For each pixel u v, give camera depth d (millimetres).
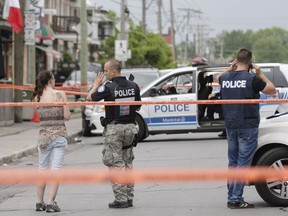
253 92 20656
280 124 20828
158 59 122812
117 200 21609
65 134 21672
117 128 21438
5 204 23031
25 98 57219
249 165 20625
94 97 21812
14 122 55031
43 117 21516
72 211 21438
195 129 40719
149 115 40875
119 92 21828
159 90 40750
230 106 20594
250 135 20484
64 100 22094
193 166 29797
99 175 15016
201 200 22547
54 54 104062
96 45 142000
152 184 25734
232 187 20953
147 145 40031
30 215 21062
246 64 20984
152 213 20703
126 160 21984
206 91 40312
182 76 41906
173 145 39656
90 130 46219
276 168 20609
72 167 31375
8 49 74500
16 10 52219
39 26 66188
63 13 122875
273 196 20844
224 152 35031
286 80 39562
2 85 43656
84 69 69375
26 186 26750
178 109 40719
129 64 117938
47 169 21766
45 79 21938
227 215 20047
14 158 35688
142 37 122312
